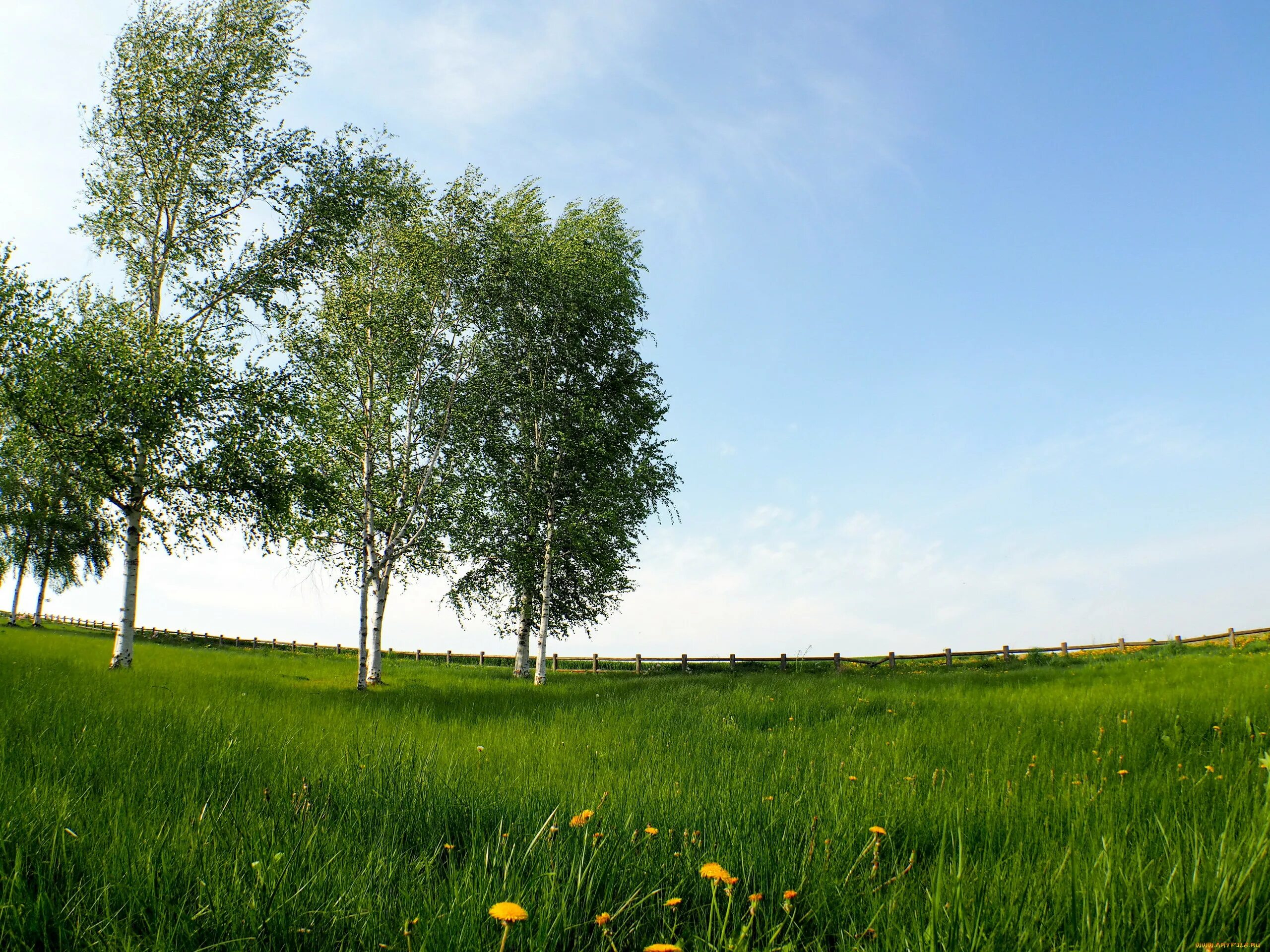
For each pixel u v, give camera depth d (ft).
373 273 64.44
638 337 88.94
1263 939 6.37
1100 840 9.65
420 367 65.92
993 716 29.30
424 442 68.95
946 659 94.89
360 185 60.34
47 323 50.88
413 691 53.93
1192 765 17.08
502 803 12.48
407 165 64.85
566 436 80.12
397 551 65.51
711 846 9.95
